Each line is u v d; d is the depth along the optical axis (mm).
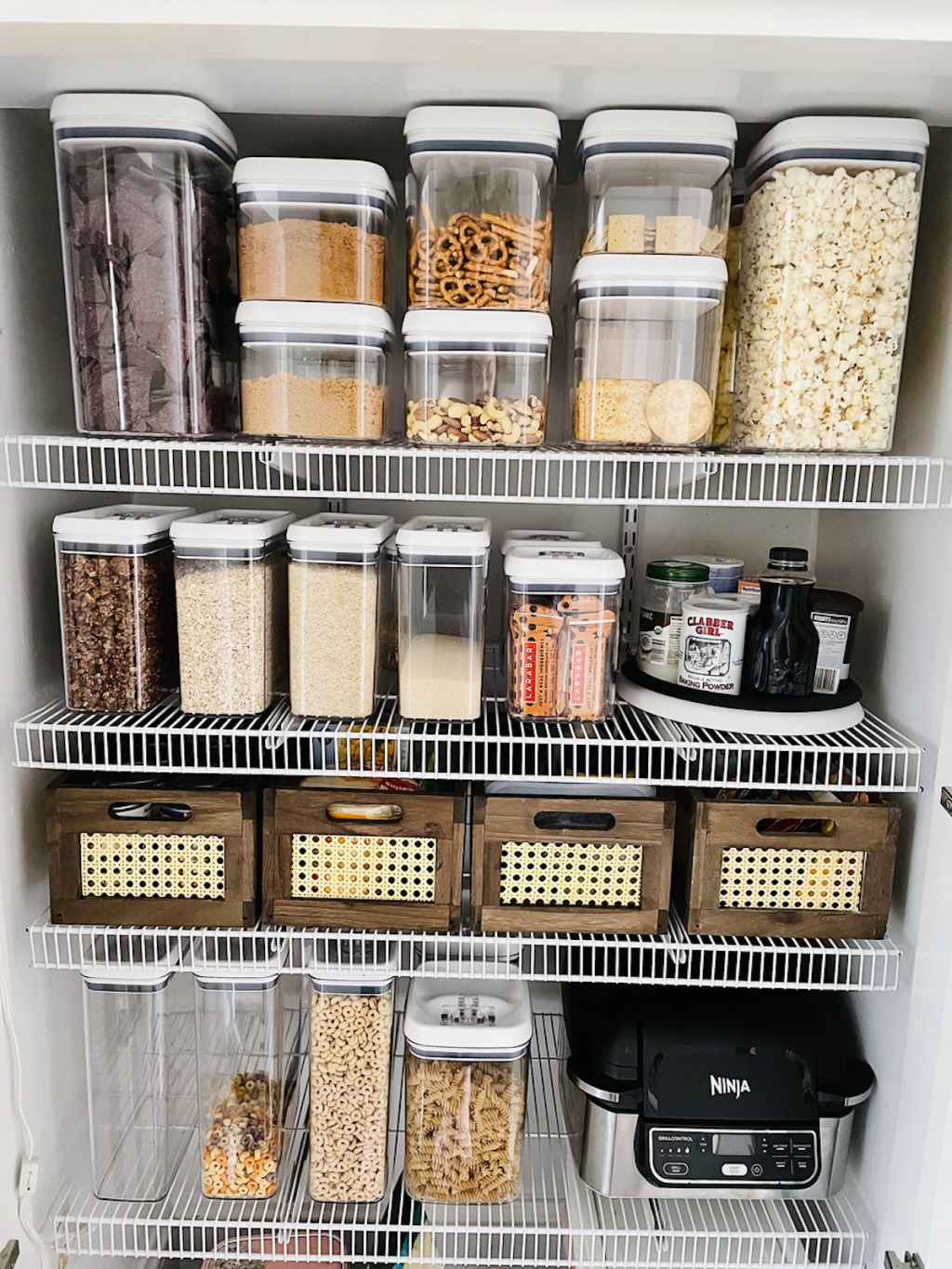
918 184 983
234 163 1085
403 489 1335
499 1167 1167
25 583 1109
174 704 1146
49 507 1178
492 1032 1134
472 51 852
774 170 997
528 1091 1390
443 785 1149
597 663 1082
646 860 1094
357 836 1090
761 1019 1186
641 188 1002
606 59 863
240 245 1021
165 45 840
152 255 991
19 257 1070
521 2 798
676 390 1021
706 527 1404
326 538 1055
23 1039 1110
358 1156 1162
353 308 1012
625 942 1104
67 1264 1167
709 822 1075
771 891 1089
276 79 928
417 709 1083
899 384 1104
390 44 834
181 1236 1182
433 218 998
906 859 1111
